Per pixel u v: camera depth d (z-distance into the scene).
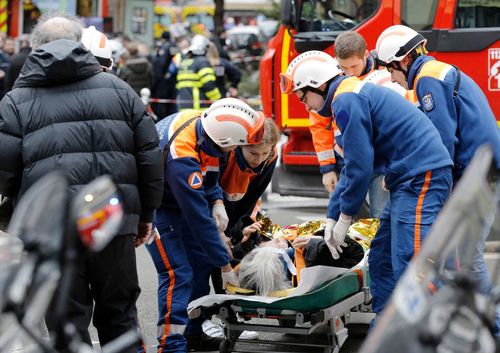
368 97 8.89
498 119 16.00
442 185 8.85
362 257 10.12
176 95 25.89
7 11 39.06
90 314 7.86
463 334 4.18
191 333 10.39
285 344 9.77
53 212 4.54
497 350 4.36
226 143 8.98
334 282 9.37
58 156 7.64
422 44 9.94
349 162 8.83
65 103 7.72
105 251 7.73
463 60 16.14
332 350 9.58
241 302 9.45
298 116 17.55
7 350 4.39
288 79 9.34
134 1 44.19
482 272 6.59
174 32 27.39
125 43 27.06
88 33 9.33
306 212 20.38
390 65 10.02
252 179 10.10
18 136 7.71
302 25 17.27
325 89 9.22
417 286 4.28
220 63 26.14
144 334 10.99
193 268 10.05
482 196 4.44
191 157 9.02
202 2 52.88
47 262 4.40
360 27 16.72
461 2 16.14
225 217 9.57
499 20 16.00
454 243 4.43
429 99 9.62
